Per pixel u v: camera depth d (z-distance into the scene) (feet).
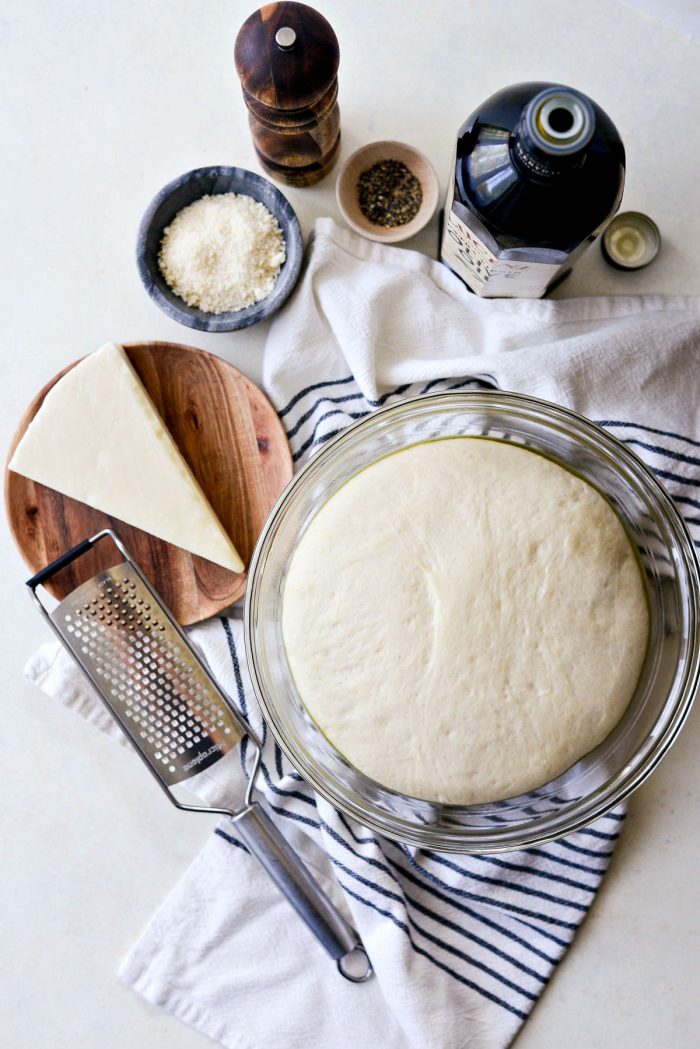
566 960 3.18
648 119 3.16
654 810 3.16
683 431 3.06
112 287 3.29
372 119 3.22
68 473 3.05
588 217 2.45
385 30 3.18
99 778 3.34
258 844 2.93
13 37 3.25
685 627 2.72
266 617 2.82
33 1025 3.39
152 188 3.28
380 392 3.14
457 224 2.70
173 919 3.26
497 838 2.70
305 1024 3.21
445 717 2.55
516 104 2.41
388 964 3.03
